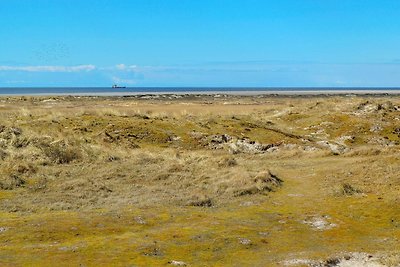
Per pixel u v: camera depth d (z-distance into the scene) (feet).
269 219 66.49
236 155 133.59
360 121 171.12
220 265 49.03
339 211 70.49
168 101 379.96
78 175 93.66
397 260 50.08
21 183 84.53
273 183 89.20
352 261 51.47
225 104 317.01
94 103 319.06
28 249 51.39
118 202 75.00
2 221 61.36
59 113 159.53
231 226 62.18
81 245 53.01
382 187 83.05
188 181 90.99
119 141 134.21
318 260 50.96
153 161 110.22
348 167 102.06
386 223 64.64
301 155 130.52
